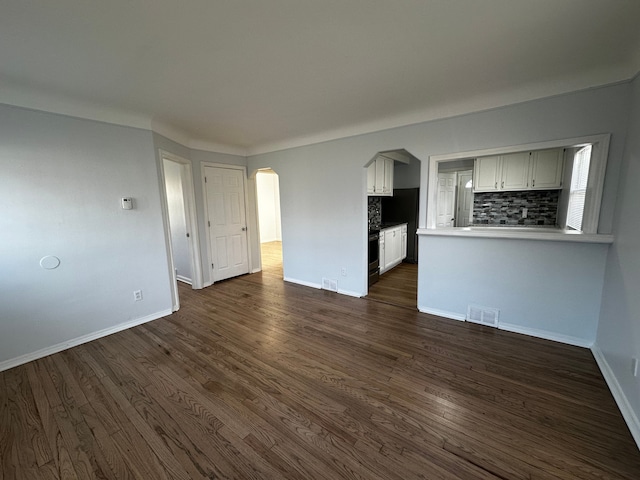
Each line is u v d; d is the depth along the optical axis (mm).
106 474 1428
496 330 2836
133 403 1922
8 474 1438
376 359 2387
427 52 1866
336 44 1752
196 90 2408
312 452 1523
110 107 2773
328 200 4004
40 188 2471
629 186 1954
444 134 2896
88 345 2732
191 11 1414
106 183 2863
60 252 2611
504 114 2559
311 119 3256
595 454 1464
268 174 9516
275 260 6656
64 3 1328
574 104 2262
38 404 1927
